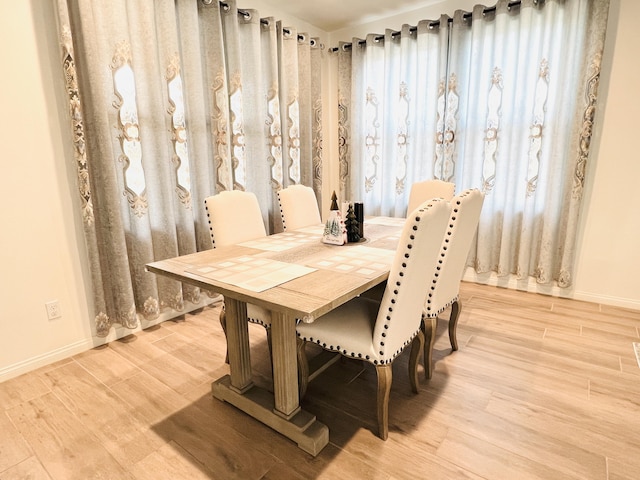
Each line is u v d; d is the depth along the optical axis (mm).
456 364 2150
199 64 2715
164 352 2346
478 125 3234
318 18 3727
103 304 2348
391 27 3688
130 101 2332
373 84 3760
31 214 2082
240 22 3061
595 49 2613
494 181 3223
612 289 2938
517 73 2996
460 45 3209
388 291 1446
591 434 1583
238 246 2066
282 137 3537
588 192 2908
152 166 2562
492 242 3363
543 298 3127
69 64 2010
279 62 3408
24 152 2023
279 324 1512
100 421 1718
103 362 2230
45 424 1701
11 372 2080
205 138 2830
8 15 1905
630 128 2688
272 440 1588
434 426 1653
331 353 2248
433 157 3504
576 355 2215
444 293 1981
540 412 1729
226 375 1941
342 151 4117
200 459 1489
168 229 2637
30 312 2127
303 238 2266
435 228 1468
